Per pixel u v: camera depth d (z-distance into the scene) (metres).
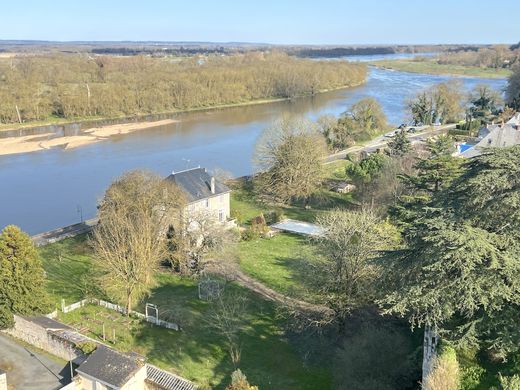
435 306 25.59
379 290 33.12
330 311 41.91
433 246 25.61
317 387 37.81
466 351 29.19
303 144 87.44
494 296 24.92
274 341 44.28
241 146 134.50
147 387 37.34
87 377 37.31
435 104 154.62
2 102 160.88
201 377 39.28
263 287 55.62
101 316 48.84
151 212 57.38
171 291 54.91
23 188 100.31
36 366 41.34
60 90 177.62
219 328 46.16
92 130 156.38
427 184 58.97
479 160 28.67
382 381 32.41
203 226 60.66
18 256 45.47
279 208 85.94
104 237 56.06
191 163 116.75
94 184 102.50
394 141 97.56
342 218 43.66
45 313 47.19
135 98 185.50
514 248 25.02
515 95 154.75
